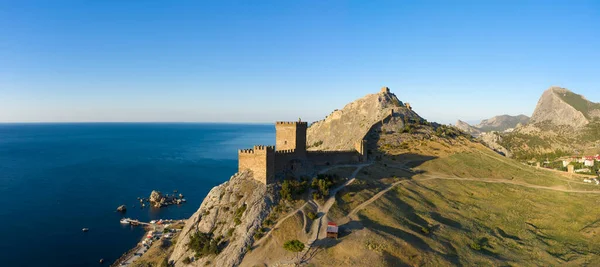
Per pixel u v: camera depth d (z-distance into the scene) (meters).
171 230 128.88
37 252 114.00
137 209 160.50
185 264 83.38
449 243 84.25
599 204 120.62
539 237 96.62
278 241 79.12
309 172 114.25
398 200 106.75
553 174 161.00
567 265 80.25
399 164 149.50
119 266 101.62
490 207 116.00
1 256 110.44
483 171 155.00
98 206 162.62
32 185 196.38
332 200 97.25
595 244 92.62
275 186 97.38
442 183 133.50
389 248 75.12
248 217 85.81
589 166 199.00
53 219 144.12
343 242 77.06
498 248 86.69
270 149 98.62
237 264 74.94
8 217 144.38
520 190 135.38
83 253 114.19
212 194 100.44
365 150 145.62
